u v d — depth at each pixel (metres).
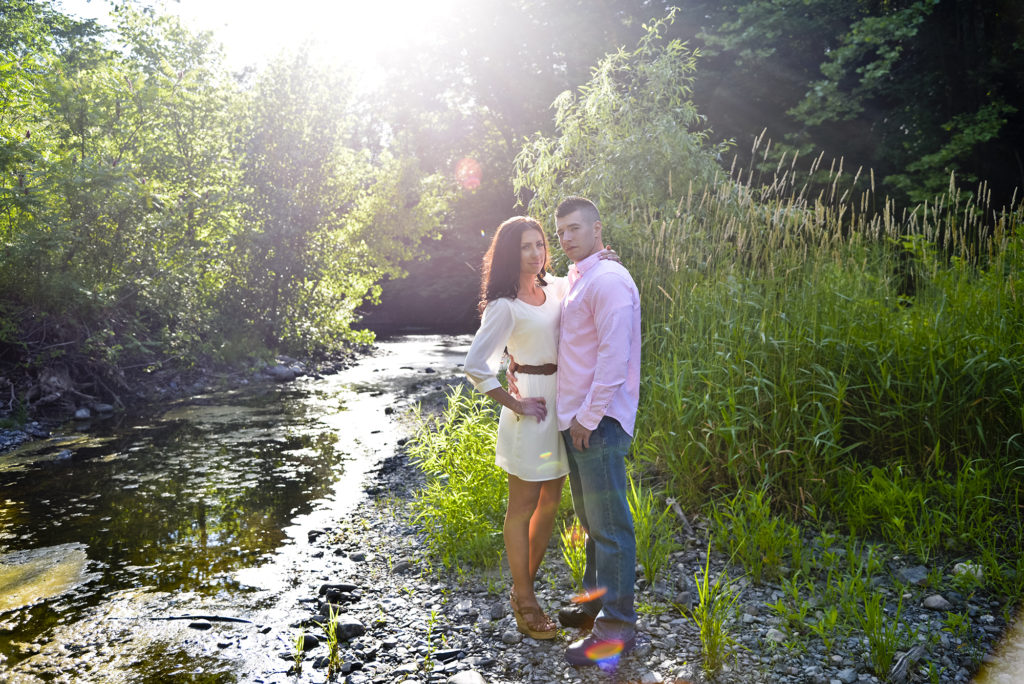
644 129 6.95
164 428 7.26
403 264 30.03
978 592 2.83
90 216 8.97
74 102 9.67
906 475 3.63
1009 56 12.34
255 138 13.45
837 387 3.59
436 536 3.71
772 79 14.39
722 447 3.90
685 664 2.50
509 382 2.83
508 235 2.69
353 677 2.57
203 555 3.87
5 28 11.81
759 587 3.02
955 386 3.66
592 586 2.81
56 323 8.38
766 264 5.02
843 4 13.05
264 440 6.69
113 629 3.03
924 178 12.47
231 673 2.64
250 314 12.73
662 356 4.76
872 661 2.41
